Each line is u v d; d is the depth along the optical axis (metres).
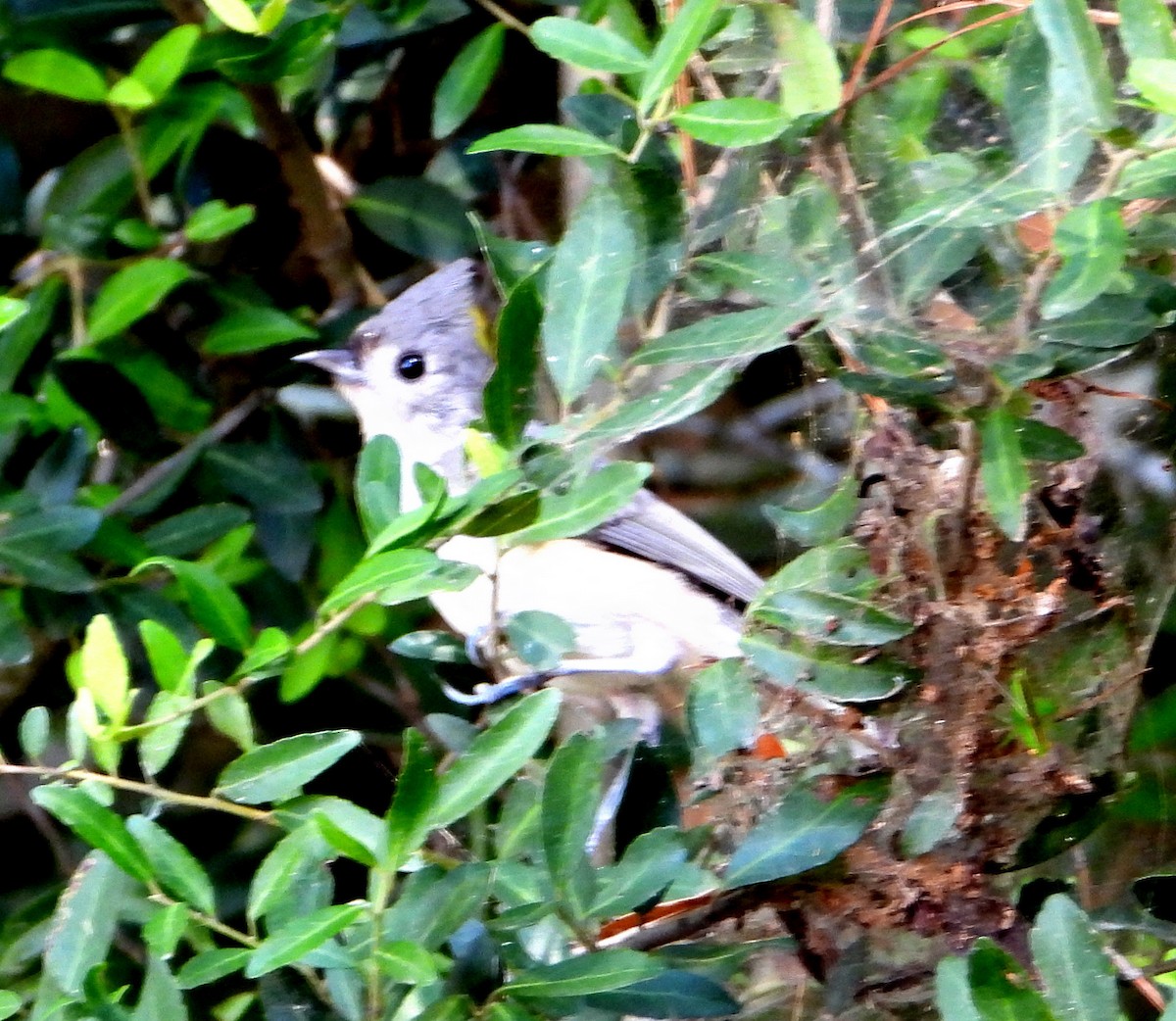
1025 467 2.51
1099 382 2.85
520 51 4.31
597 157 2.95
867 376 2.52
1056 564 2.76
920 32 2.98
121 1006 2.38
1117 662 2.86
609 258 2.31
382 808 4.18
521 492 2.21
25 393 4.04
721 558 3.90
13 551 3.55
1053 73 2.23
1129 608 2.86
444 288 4.27
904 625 2.51
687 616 3.87
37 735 2.53
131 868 2.33
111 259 3.98
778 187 2.96
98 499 3.98
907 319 2.62
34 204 4.04
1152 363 2.83
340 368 4.23
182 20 3.74
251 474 4.00
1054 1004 2.08
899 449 2.82
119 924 3.56
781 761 2.94
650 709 3.94
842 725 2.86
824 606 2.52
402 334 4.22
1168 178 2.08
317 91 4.22
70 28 3.79
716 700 2.56
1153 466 2.86
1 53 3.78
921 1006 2.84
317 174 4.17
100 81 3.55
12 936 3.69
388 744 4.24
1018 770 2.72
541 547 3.71
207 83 3.81
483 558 3.59
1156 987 2.74
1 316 2.44
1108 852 2.98
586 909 2.32
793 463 4.11
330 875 2.55
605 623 3.86
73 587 3.55
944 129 2.94
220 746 4.16
